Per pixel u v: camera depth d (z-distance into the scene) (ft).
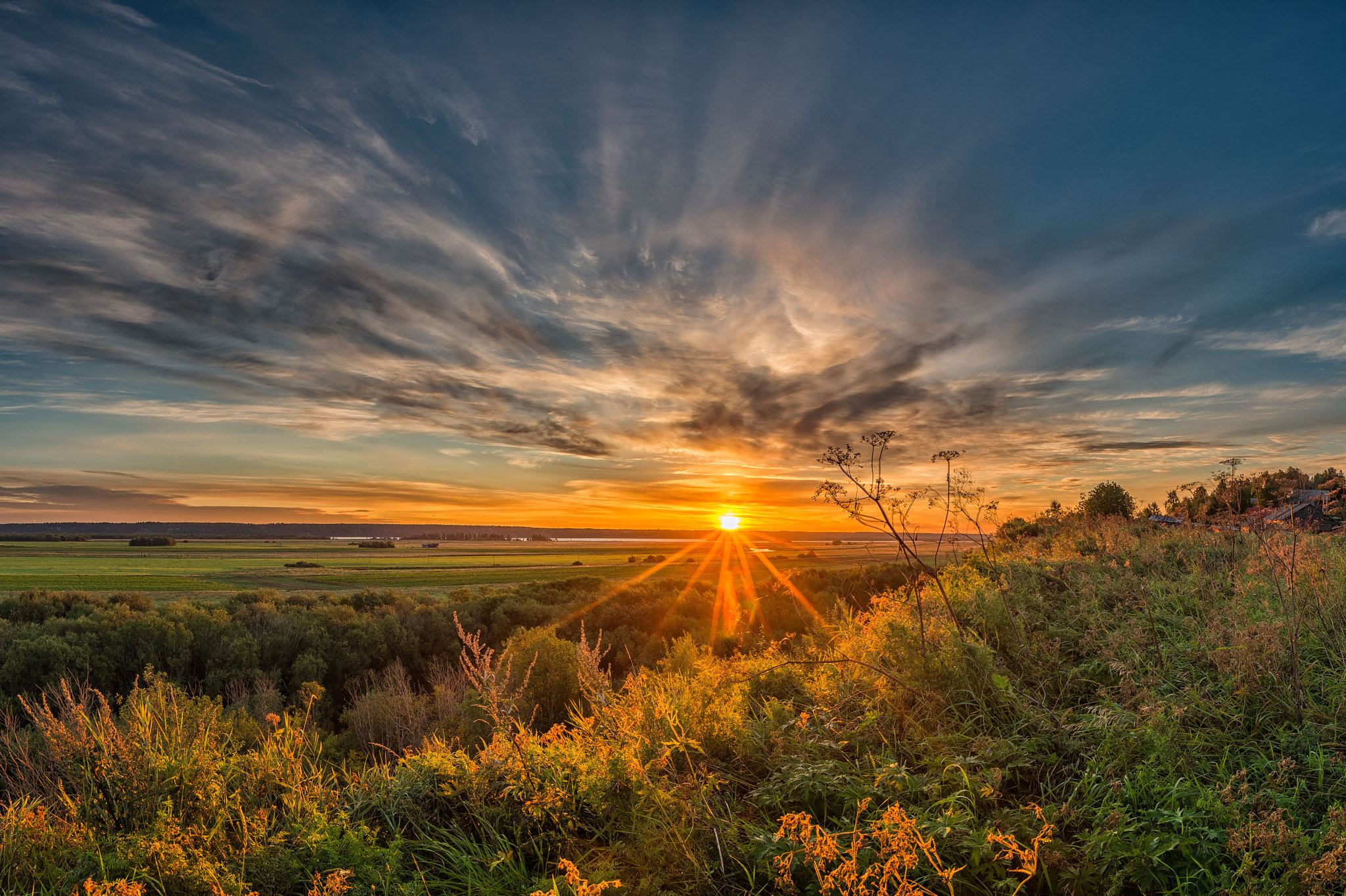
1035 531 33.37
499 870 10.37
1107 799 10.27
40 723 12.43
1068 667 15.99
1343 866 7.46
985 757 11.66
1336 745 10.97
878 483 15.06
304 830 10.61
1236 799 9.61
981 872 8.98
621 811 11.59
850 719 14.47
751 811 11.49
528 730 13.58
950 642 15.49
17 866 10.25
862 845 9.12
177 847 9.81
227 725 15.89
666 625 109.50
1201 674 14.21
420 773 12.74
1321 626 15.02
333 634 118.11
